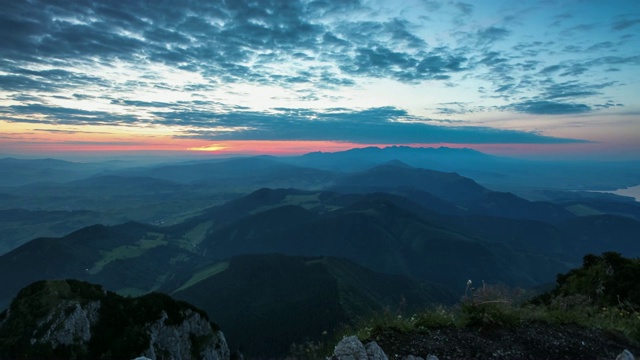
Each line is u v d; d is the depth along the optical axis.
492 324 9.37
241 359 66.19
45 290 41.03
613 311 11.34
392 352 8.19
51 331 36.72
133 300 46.25
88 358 37.16
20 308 39.31
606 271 15.76
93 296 42.97
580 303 12.84
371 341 8.21
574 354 8.55
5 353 35.16
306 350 9.18
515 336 9.11
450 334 9.05
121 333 41.16
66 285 42.91
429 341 8.68
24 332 36.75
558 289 17.42
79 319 38.88
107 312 42.56
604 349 8.83
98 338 39.62
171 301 49.78
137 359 6.56
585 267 17.80
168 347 45.06
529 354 8.40
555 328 9.67
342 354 7.31
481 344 8.66
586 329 9.79
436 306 10.13
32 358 34.69
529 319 10.01
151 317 45.28
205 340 50.94
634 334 9.63
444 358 8.05
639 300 13.16
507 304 10.06
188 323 49.75
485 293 10.08
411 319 9.45
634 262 15.45
